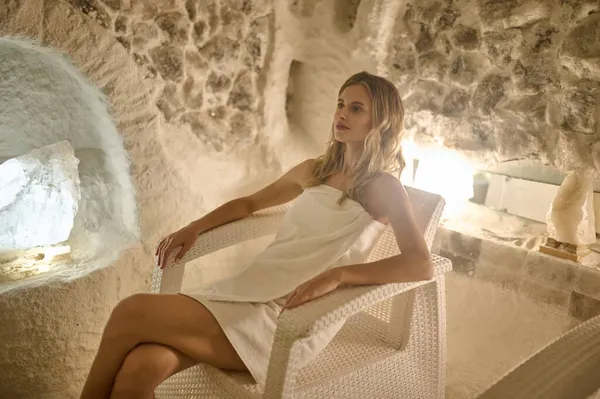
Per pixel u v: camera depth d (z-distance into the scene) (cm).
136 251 217
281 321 124
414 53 247
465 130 234
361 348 160
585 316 186
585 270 184
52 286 191
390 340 166
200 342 135
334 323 124
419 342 162
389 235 175
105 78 205
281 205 192
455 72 234
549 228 198
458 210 240
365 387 147
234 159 247
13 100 216
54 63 207
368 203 166
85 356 201
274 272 156
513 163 224
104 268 206
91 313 201
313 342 141
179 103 228
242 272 157
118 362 134
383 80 171
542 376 103
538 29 206
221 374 140
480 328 215
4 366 182
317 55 264
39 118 223
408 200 158
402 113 173
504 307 208
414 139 254
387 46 254
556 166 209
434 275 151
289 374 122
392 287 138
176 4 218
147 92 216
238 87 244
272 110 255
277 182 194
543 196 216
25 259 201
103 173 233
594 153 197
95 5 198
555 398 99
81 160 233
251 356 138
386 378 153
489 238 216
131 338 132
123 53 207
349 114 168
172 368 133
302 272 154
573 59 196
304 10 257
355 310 129
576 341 109
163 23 217
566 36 198
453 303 225
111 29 204
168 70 222
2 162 227
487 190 237
